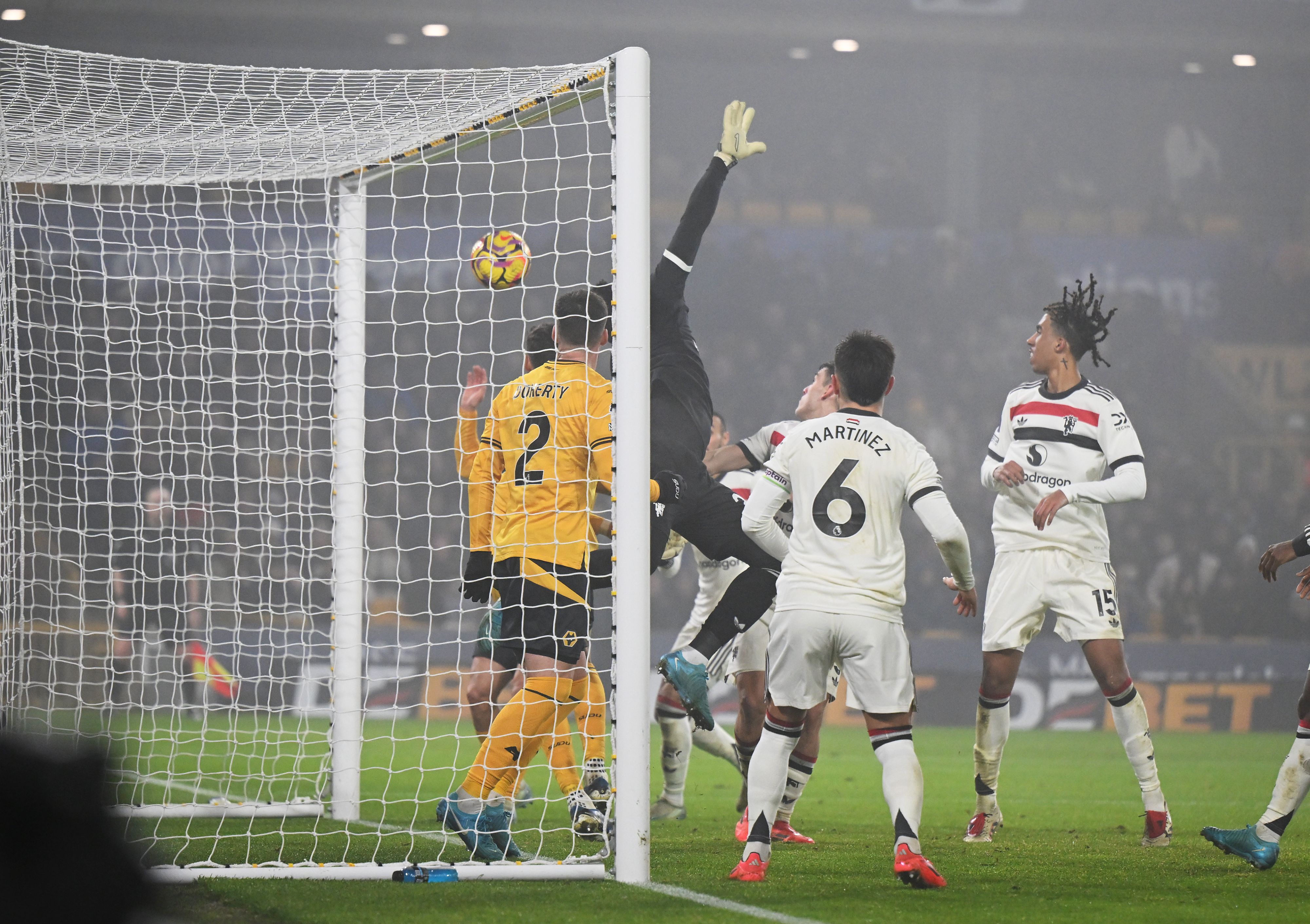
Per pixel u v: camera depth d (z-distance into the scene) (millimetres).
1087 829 23531
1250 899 15016
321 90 19125
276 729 45531
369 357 23141
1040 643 54688
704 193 20688
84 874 2648
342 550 22938
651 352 20703
